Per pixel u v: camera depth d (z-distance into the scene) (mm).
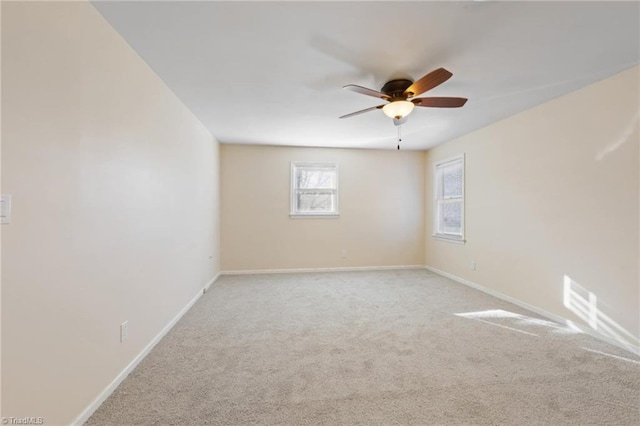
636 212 2287
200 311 3207
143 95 2188
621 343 2381
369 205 5441
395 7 1617
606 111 2488
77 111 1483
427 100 2482
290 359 2164
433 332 2658
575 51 2080
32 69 1218
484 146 3990
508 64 2258
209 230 4230
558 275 2924
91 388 1584
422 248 5566
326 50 2059
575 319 2746
